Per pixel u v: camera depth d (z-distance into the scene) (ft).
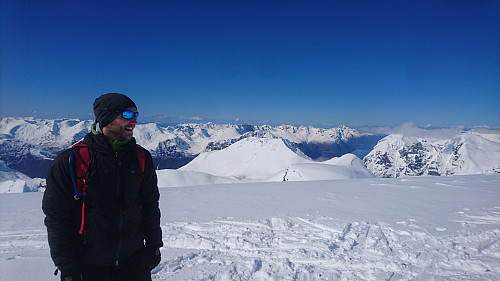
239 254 14.62
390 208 23.75
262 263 13.43
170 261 13.65
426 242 15.75
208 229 18.65
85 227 6.02
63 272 5.80
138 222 6.74
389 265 12.97
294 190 35.17
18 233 18.56
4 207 27.99
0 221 21.76
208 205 26.40
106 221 6.09
